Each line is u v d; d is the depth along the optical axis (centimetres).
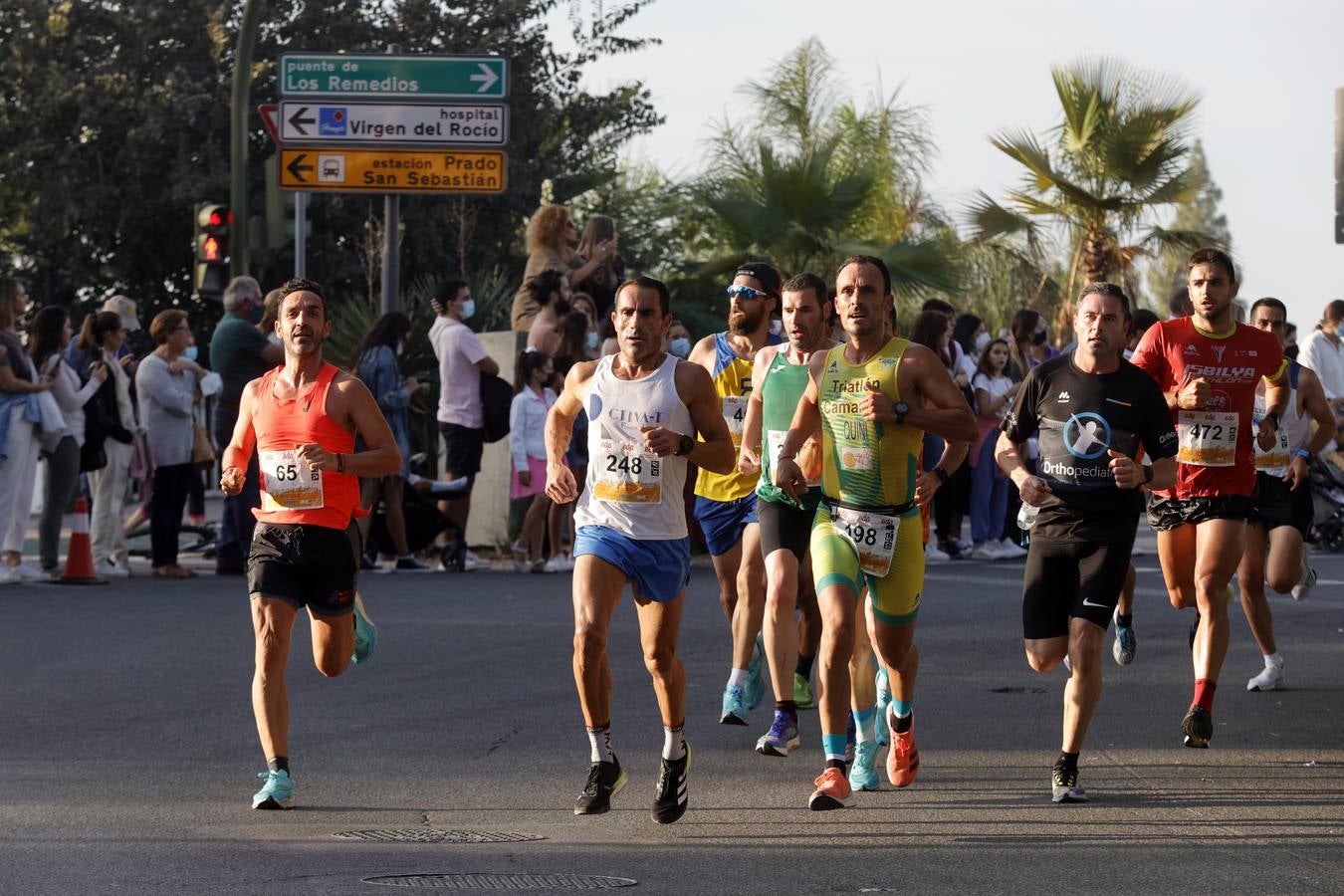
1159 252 6425
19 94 7275
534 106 7906
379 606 2953
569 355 3569
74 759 1803
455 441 3547
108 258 7575
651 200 7381
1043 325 3988
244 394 1712
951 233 6850
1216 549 1938
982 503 3894
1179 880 1366
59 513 3278
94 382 3253
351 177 4209
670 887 1333
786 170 6147
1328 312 4022
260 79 7475
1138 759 1850
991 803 1645
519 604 2995
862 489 1634
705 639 2655
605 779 1574
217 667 2352
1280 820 1579
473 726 1988
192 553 3872
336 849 1440
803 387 1808
